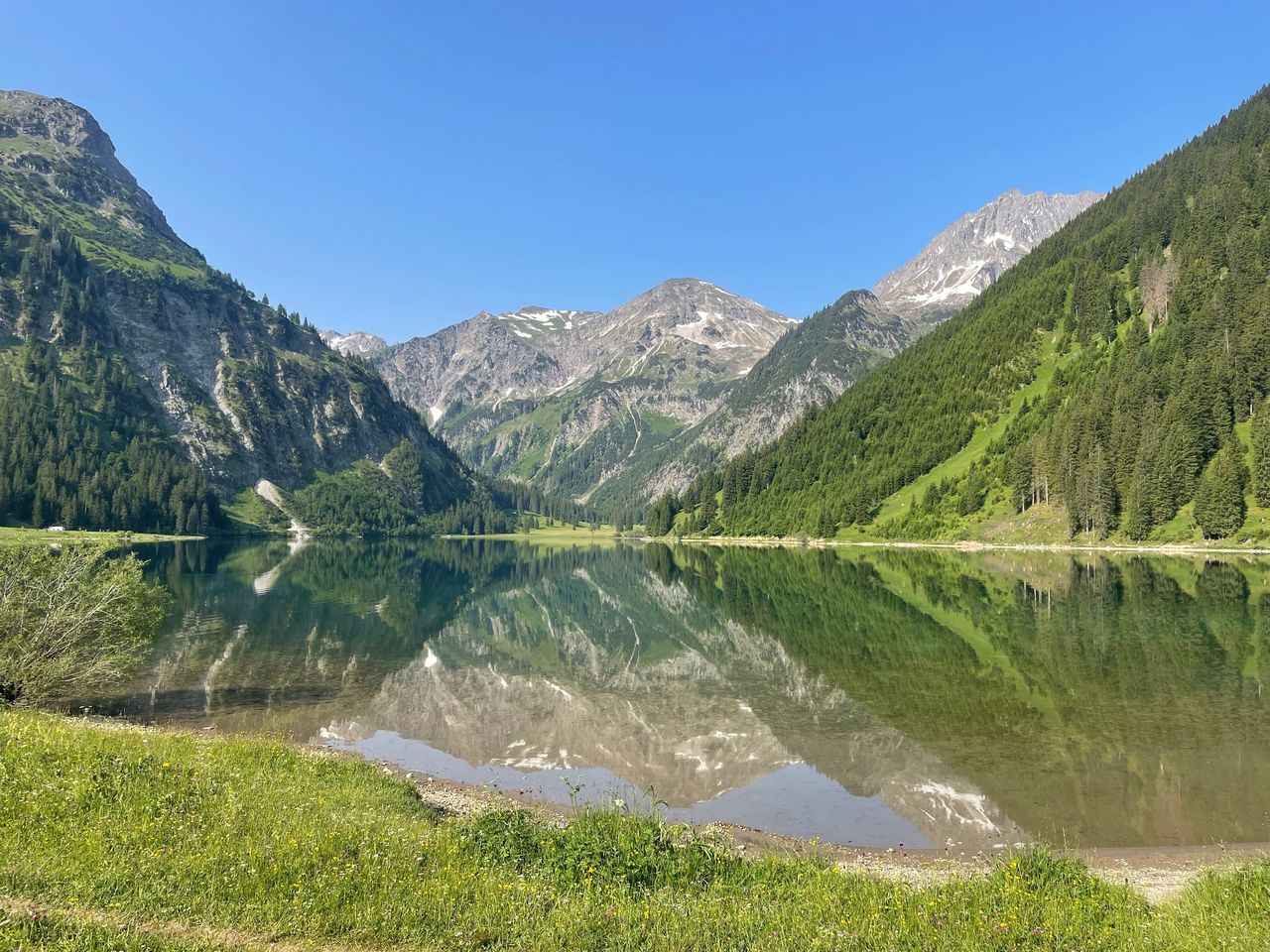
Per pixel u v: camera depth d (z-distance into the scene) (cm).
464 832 1476
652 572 11881
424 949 957
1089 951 989
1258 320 13050
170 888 1021
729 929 1053
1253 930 1035
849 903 1180
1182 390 12838
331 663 4459
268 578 9794
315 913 999
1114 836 2031
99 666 2916
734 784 2523
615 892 1202
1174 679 3750
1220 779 2431
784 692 3797
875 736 3002
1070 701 3397
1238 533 10919
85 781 1376
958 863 1848
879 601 7119
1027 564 10500
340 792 1703
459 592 8850
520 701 3706
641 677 4241
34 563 2922
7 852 1054
